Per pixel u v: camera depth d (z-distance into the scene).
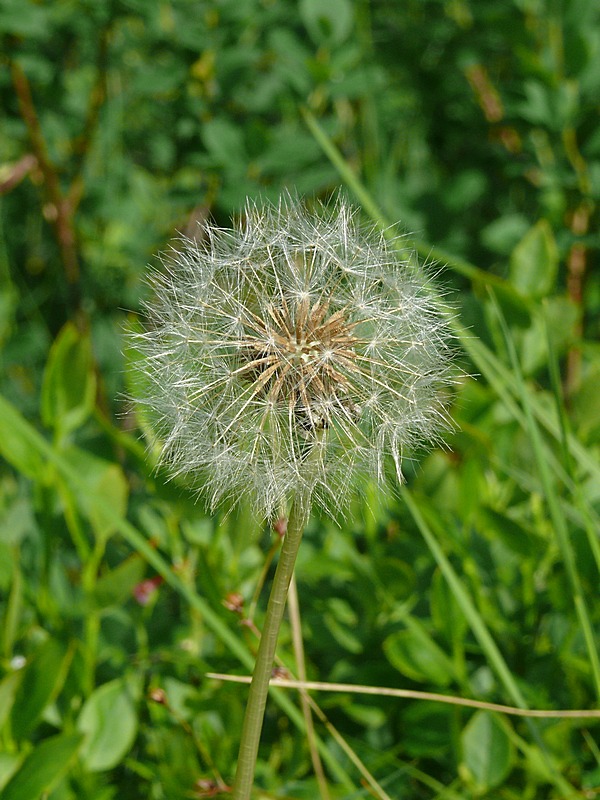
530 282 0.33
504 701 0.28
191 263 0.24
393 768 0.28
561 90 0.36
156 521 0.30
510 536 0.29
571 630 0.28
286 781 0.28
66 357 0.29
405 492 0.27
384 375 0.23
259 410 0.23
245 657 0.26
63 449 0.29
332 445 0.23
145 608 0.29
